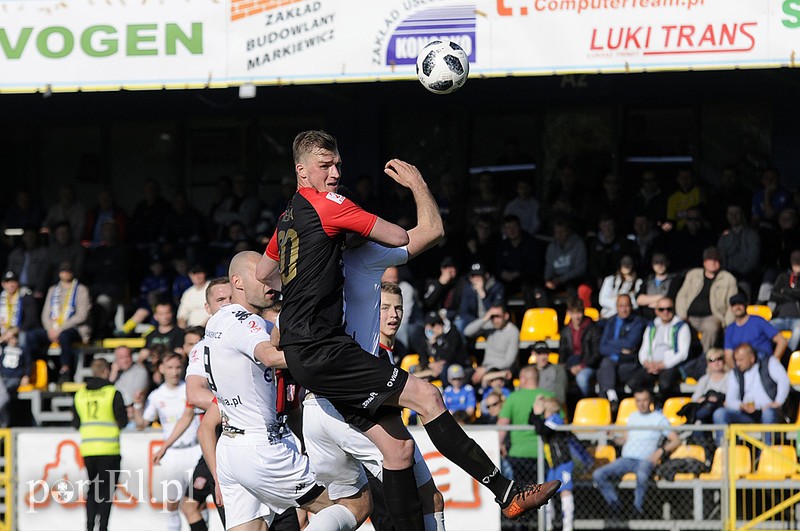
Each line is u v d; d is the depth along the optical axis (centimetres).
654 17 2439
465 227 3250
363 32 2533
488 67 2483
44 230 3544
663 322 2728
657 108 3412
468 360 2827
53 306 3209
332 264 1129
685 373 2717
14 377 3077
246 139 3681
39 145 3781
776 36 2394
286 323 1141
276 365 1340
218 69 2575
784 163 3294
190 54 2581
